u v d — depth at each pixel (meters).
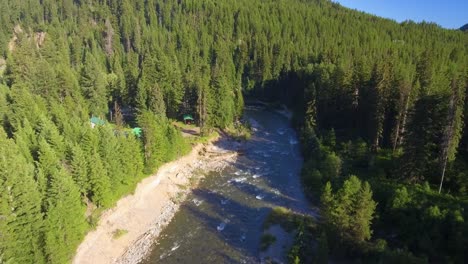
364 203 42.56
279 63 141.62
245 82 151.88
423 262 37.16
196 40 174.75
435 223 42.31
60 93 88.06
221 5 197.75
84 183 50.00
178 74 100.19
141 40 165.88
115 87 99.69
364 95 78.44
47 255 39.94
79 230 46.16
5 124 68.50
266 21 185.50
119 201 56.03
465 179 50.78
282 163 78.25
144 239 51.97
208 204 61.97
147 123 64.19
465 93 62.03
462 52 136.38
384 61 83.75
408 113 62.66
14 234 37.72
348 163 64.75
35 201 39.91
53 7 176.75
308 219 53.84
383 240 41.97
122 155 57.22
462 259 39.53
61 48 133.75
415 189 51.91
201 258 47.78
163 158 69.56
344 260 43.59
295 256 43.72
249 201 62.47
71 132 59.72
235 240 51.69
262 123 108.69
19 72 89.69
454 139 51.19
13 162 40.28
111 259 47.69
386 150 67.31
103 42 161.75
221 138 90.19
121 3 184.50
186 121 95.69
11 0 171.50
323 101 90.31
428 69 85.00
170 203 62.06
